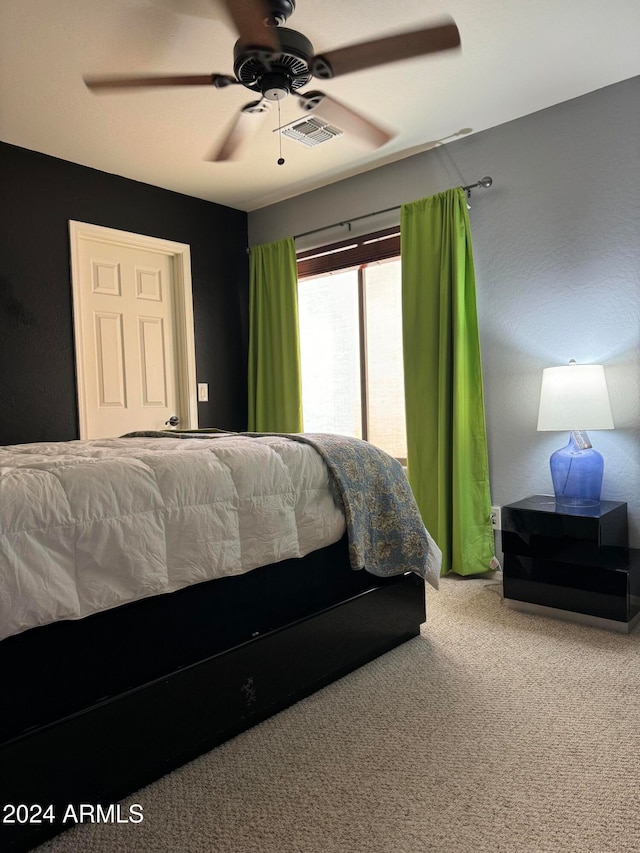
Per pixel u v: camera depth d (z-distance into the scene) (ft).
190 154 10.79
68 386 11.09
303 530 6.14
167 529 4.97
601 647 7.22
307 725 5.57
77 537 4.38
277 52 6.18
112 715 4.49
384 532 7.00
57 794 4.16
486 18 7.16
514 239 9.95
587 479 8.52
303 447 6.56
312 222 12.95
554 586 8.23
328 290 13.08
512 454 10.15
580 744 5.14
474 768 4.83
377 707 5.86
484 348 10.39
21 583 4.00
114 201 11.75
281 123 9.55
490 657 6.96
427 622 8.14
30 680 4.25
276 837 4.11
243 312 14.24
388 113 9.53
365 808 4.38
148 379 12.51
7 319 10.28
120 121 9.42
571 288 9.36
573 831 4.08
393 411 12.12
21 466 4.78
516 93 8.99
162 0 6.52
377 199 11.78
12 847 3.95
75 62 7.73
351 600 6.64
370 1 6.83
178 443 6.80
